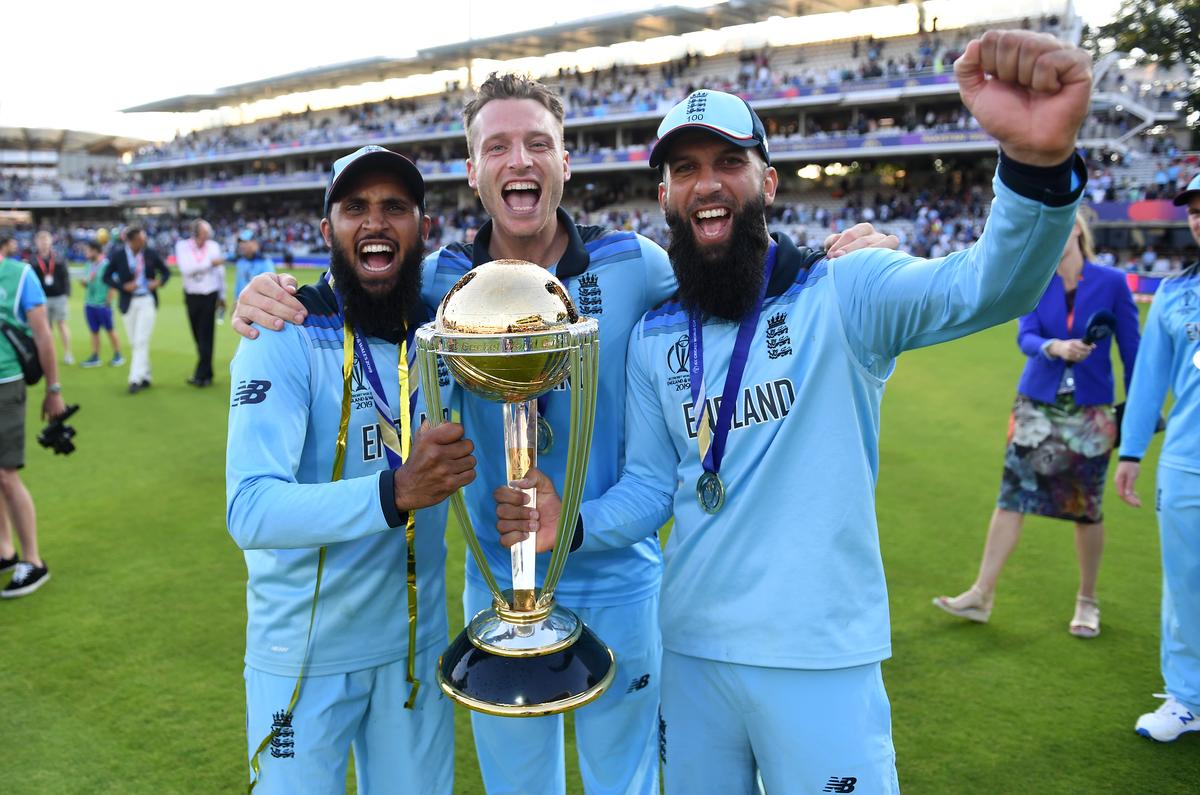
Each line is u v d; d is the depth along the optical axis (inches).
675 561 72.0
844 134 1208.8
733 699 68.2
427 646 76.5
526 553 63.4
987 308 56.4
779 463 66.4
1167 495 110.0
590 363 57.4
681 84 1577.3
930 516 203.5
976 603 145.3
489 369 55.7
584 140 1569.9
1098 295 133.0
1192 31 1050.7
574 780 106.6
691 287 69.5
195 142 2266.2
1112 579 164.4
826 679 65.0
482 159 80.1
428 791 77.3
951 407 327.0
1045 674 127.8
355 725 74.3
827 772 64.8
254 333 69.7
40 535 192.4
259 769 72.1
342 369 71.9
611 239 87.0
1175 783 101.9
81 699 122.0
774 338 67.9
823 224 1213.1
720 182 67.2
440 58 1879.9
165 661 133.6
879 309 64.5
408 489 58.7
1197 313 109.5
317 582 69.4
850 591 65.6
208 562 176.4
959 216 1108.5
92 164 2960.1
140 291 352.8
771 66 1539.1
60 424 165.0
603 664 63.6
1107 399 134.0
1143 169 984.9
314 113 2169.0
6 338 153.4
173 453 263.7
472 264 86.4
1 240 298.7
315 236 1581.0
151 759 107.4
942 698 121.3
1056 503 137.3
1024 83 47.8
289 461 67.2
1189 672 110.2
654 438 75.7
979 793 100.4
